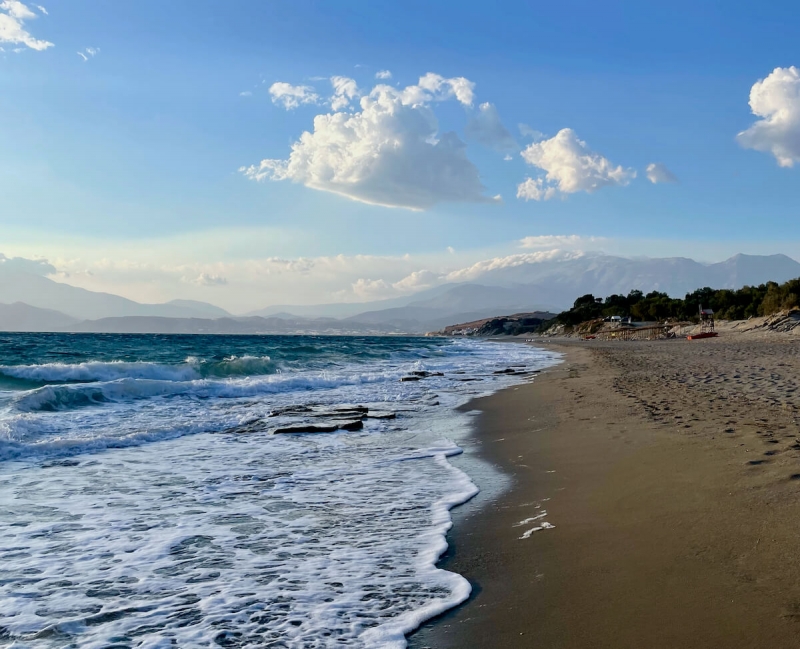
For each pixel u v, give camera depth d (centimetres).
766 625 324
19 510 614
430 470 791
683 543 451
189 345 4966
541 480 705
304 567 456
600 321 12356
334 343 6850
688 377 1669
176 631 355
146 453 914
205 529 552
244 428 1133
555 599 387
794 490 522
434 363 3241
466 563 461
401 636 346
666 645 318
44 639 346
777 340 4575
